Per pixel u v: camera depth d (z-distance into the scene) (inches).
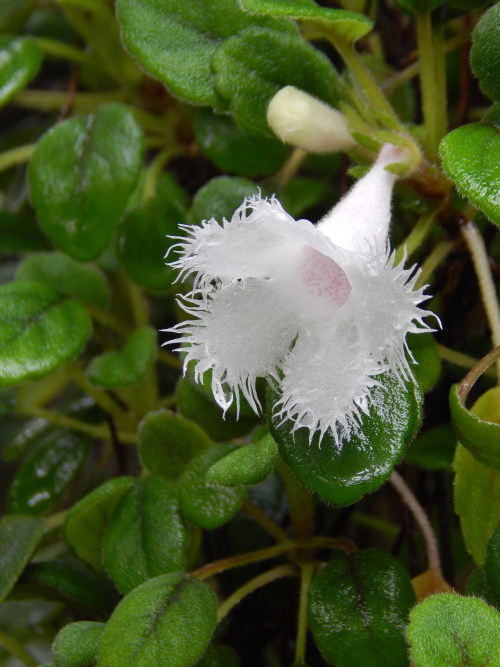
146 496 6.0
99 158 6.8
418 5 5.6
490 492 5.2
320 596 5.4
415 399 4.8
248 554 6.0
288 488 6.0
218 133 7.1
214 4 6.0
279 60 5.8
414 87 7.5
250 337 4.9
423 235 5.7
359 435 4.8
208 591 5.4
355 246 4.7
